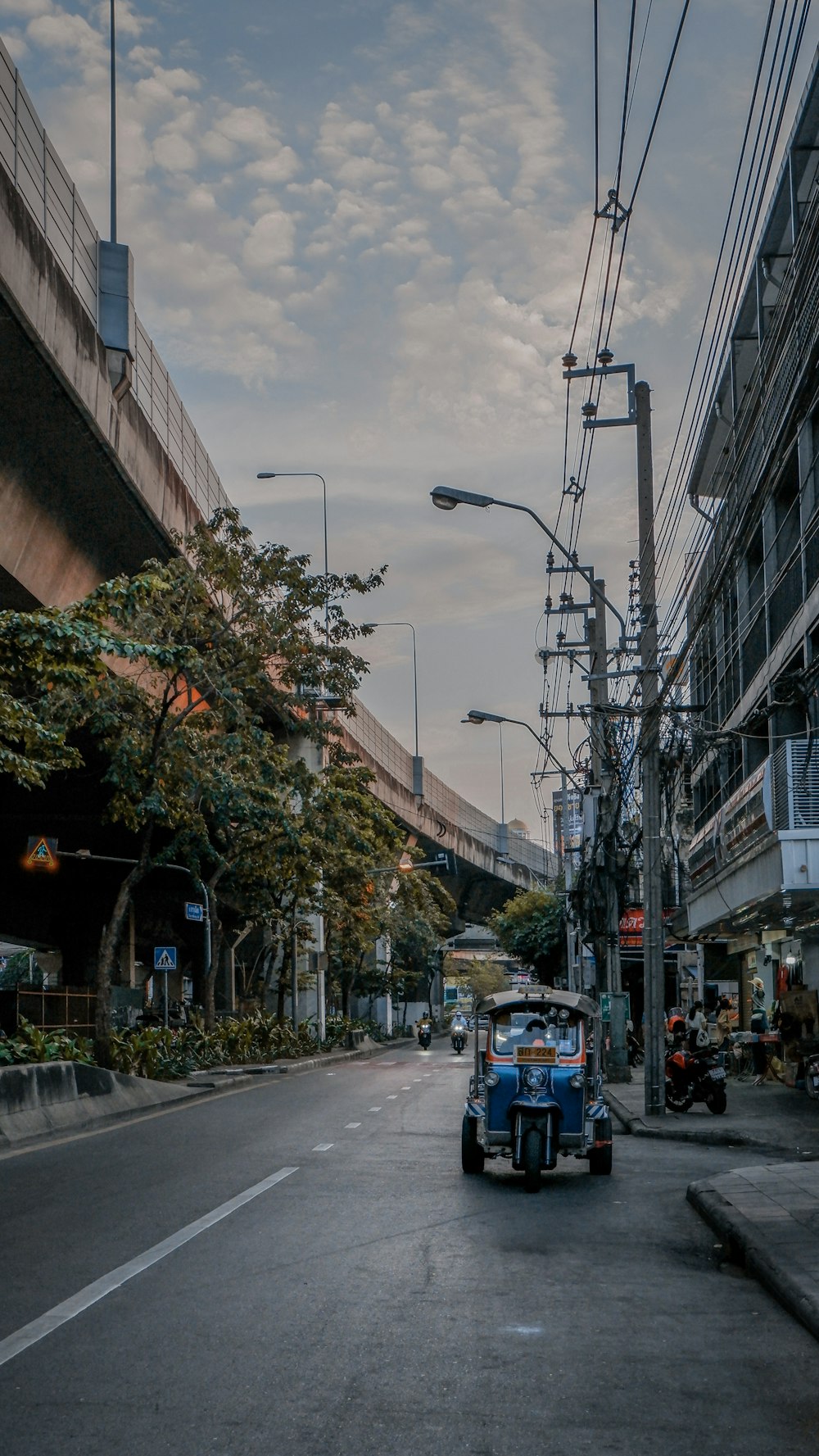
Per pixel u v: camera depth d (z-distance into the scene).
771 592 24.97
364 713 63.50
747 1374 6.27
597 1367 6.35
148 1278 8.16
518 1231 10.19
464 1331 6.97
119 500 26.75
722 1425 5.48
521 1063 13.64
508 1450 5.13
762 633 28.33
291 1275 8.30
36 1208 11.05
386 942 73.25
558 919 68.94
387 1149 15.87
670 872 36.38
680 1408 5.73
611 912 30.61
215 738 26.34
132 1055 26.72
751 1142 17.14
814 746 20.06
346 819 32.62
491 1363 6.36
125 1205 11.15
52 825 44.19
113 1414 5.50
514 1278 8.38
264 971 58.16
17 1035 20.91
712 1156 16.08
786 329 17.61
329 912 48.06
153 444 27.75
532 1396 5.85
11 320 19.70
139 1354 6.41
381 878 60.53
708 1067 21.27
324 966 56.34
